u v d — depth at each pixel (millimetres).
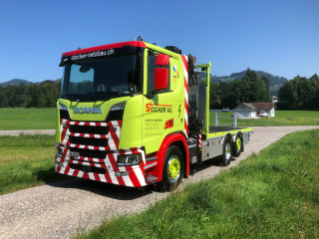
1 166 7785
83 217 4305
